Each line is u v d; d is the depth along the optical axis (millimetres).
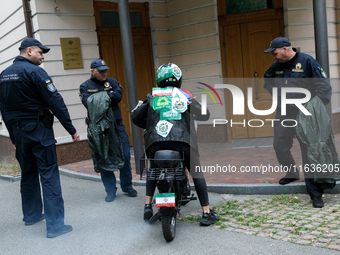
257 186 4629
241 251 3082
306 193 4527
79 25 7480
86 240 3602
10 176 6684
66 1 7305
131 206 4598
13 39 8250
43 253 3379
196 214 4074
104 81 4918
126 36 5648
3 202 5188
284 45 4066
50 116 3848
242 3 8164
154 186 3828
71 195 5297
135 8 8562
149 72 8844
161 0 8750
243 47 8227
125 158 4906
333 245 3031
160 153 3311
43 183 3768
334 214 3756
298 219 3682
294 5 8008
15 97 3680
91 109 4598
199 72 8484
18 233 3934
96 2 8086
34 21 7148
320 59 4871
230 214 4000
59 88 7258
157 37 8734
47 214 3764
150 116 3531
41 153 3748
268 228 3516
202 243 3311
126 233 3711
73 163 7320
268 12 8102
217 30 8227
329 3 8594
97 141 4555
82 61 7508
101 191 5418
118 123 4895
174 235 3467
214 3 8148
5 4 8344
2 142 9672
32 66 3680
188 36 8523
